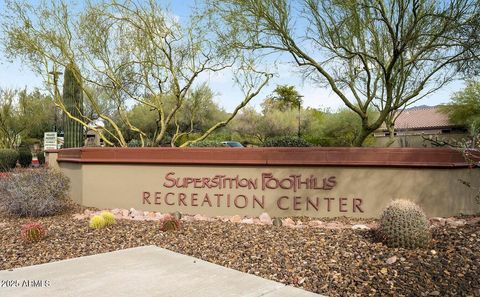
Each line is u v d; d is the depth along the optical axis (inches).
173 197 448.1
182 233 316.8
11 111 1509.6
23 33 558.6
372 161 413.7
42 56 576.1
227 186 436.5
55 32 566.9
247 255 257.0
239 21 529.7
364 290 198.7
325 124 1713.8
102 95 980.6
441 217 405.1
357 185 417.4
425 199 409.7
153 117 1531.7
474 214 415.5
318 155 421.1
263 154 428.5
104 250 278.8
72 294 197.0
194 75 584.4
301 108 2089.1
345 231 314.2
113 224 349.1
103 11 571.8
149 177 454.9
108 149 465.1
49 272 229.5
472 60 541.6
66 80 713.6
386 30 584.7
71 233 321.4
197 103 805.9
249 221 387.9
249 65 567.8
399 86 576.1
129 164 460.4
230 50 556.1
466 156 369.4
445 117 1713.8
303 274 221.9
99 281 214.7
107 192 466.3
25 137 1806.1
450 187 410.6
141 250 274.1
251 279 216.8
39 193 419.8
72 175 509.0
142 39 581.3
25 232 299.7
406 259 233.3
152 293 198.5
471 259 224.7
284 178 426.6
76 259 255.1
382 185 414.0
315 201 422.0
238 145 1373.0
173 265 241.1
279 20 525.3
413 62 562.6
